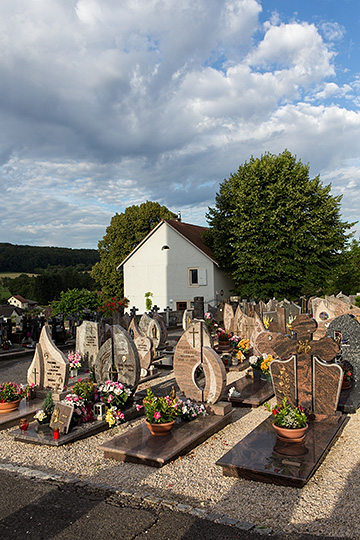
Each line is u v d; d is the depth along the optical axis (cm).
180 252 3950
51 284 6388
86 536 509
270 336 1290
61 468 723
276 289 3416
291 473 630
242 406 1072
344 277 4631
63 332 2269
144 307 4094
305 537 495
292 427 746
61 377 1094
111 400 948
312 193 3500
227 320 1975
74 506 580
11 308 2995
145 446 763
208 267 3831
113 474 689
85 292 2706
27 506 583
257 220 3328
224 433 883
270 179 3403
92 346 1427
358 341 1180
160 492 620
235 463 668
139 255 4119
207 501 589
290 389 877
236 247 3456
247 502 582
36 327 2212
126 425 955
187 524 527
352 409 960
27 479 669
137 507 571
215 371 938
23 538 509
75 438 855
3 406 1000
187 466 714
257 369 1300
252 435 790
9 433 891
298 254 3384
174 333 2823
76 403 885
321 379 856
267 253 3375
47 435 859
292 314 2408
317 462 671
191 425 871
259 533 504
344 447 771
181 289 3944
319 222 3384
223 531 511
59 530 523
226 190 3819
